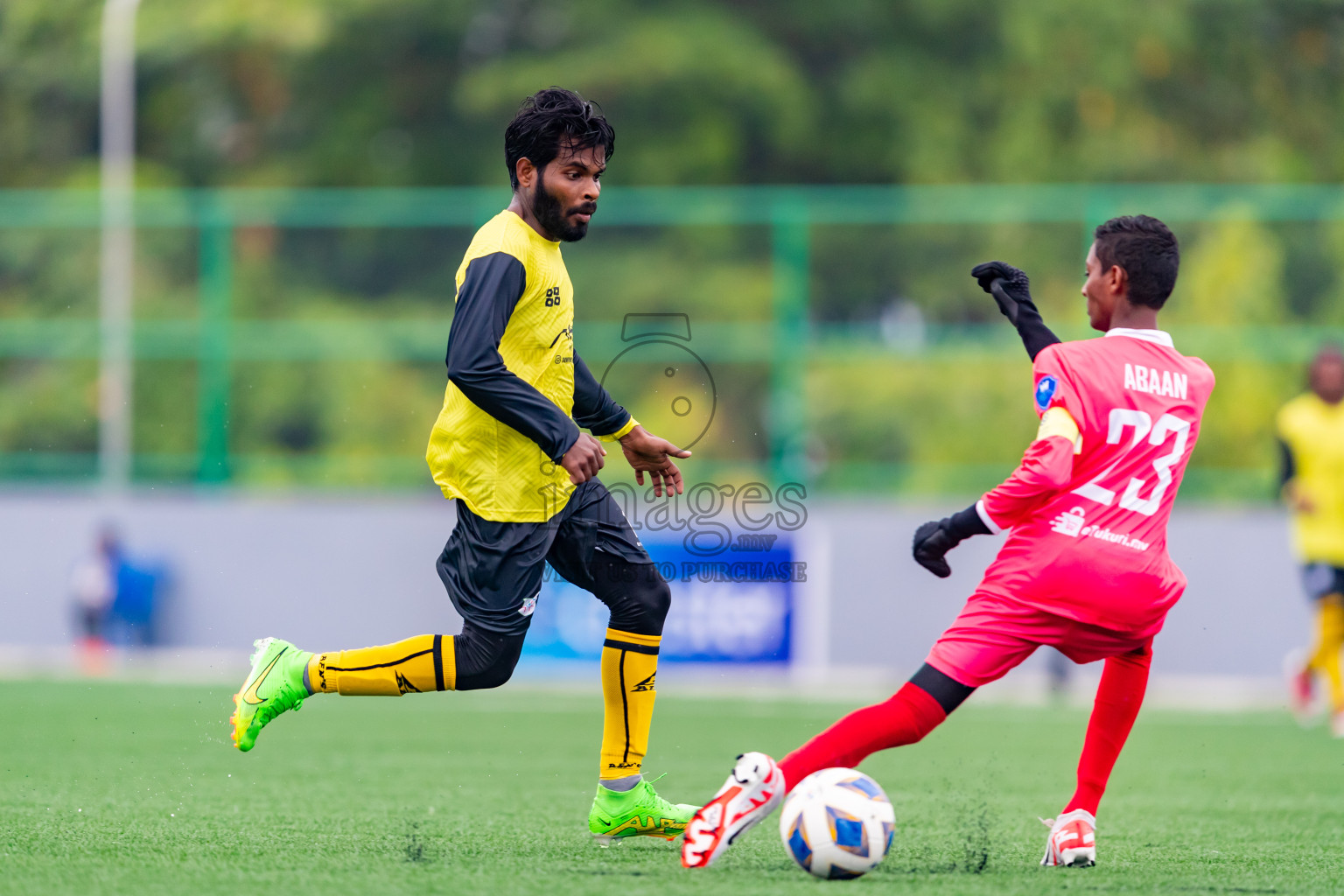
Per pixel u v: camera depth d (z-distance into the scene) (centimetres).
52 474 5303
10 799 1955
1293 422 3434
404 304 5438
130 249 5419
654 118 7956
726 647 4419
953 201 5259
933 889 1330
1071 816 1520
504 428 1477
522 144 1495
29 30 8269
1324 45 7931
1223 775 2469
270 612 4816
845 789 1384
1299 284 5044
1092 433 1408
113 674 4375
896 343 5244
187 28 8200
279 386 5353
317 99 8456
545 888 1304
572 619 4347
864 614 4494
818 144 8062
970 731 3209
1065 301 5231
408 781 2253
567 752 2714
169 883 1327
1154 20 7819
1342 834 1800
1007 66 7944
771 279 5300
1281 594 4441
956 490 5162
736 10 8350
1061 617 1401
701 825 1416
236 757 2544
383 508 4828
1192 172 7638
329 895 1271
